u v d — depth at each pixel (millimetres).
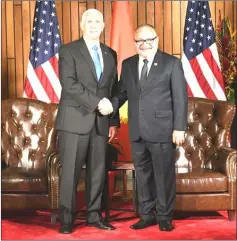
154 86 3996
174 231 4078
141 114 4020
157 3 5703
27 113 4996
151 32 3975
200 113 4922
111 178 5133
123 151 5531
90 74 3998
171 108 4027
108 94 4109
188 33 5480
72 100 4008
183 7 5703
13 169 4664
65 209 4059
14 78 5785
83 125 3982
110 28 5688
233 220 4434
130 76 4094
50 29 5473
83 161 4074
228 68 5449
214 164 4746
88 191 4148
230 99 5520
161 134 3990
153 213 4242
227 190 4402
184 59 5449
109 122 4184
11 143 4938
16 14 5734
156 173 4062
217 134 4824
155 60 4020
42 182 4379
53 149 4875
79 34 5734
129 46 5465
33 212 4816
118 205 5008
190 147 4883
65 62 3977
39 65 5430
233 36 5613
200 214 4684
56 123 4074
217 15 5719
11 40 5750
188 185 4340
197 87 5398
